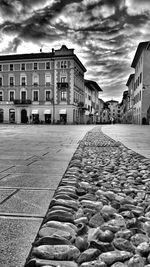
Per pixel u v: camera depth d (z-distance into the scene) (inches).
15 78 2113.7
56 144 354.9
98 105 3420.3
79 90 2249.0
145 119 1743.4
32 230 75.0
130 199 110.3
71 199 104.7
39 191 117.0
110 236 70.6
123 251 64.0
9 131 744.3
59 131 753.0
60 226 76.6
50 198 106.5
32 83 2075.5
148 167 183.2
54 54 2011.6
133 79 2389.3
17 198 106.2
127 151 271.7
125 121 3398.1
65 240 67.8
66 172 160.9
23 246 65.6
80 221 82.8
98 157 239.0
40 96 2063.2
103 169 179.9
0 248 64.5
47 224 77.9
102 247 64.8
